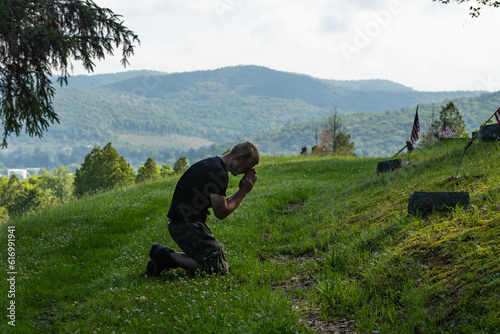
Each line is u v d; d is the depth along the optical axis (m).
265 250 7.02
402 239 5.39
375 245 5.57
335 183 13.90
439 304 3.67
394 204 7.36
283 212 10.21
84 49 10.54
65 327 4.04
